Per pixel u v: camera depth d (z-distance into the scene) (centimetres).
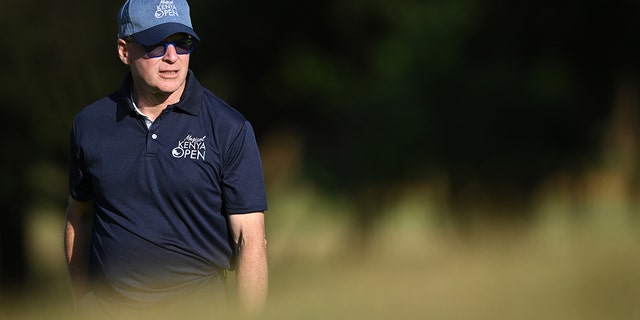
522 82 7575
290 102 8512
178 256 1698
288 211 8881
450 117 7638
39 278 8088
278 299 1923
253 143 1716
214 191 1695
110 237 1703
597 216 6800
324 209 8206
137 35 1667
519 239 5984
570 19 7700
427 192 7925
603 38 7731
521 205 7431
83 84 7506
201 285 1722
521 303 1548
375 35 8381
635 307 1489
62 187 7919
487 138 7594
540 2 7694
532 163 7481
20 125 7550
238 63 8250
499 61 7819
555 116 7531
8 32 7338
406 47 7919
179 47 1680
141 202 1691
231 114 1703
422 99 7744
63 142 7588
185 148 1678
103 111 1711
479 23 7881
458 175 7619
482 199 7538
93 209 1808
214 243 1719
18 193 7762
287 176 9006
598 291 1540
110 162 1689
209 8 7956
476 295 1579
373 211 7975
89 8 7475
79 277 1820
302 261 5947
